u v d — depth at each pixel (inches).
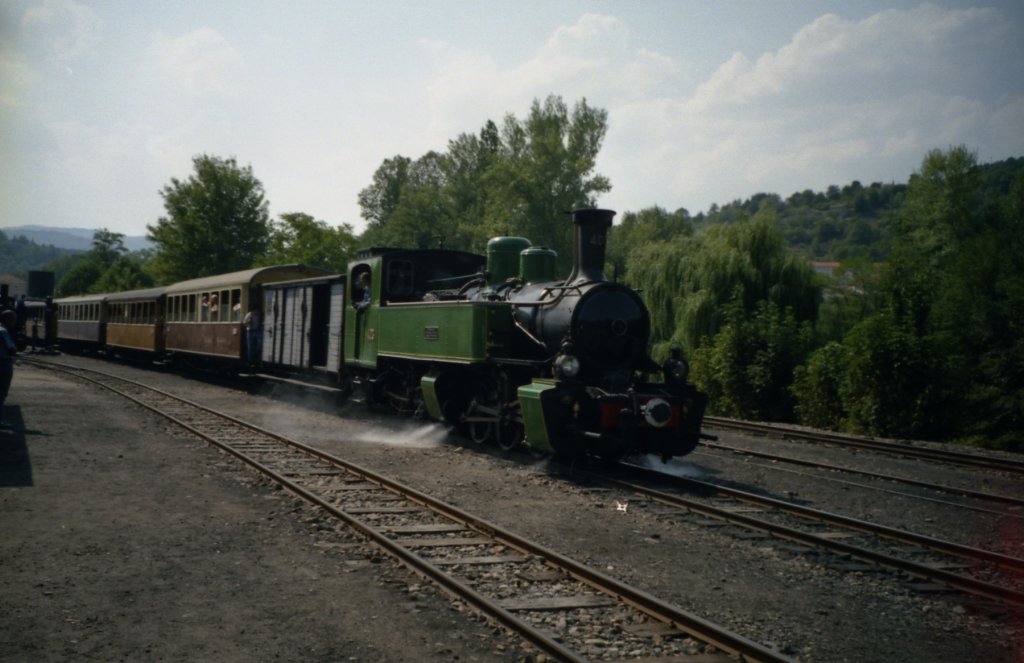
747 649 166.9
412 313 535.8
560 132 1961.1
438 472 384.5
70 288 3880.4
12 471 346.0
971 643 186.2
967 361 723.4
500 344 460.8
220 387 832.9
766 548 264.1
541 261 483.8
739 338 887.7
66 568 217.0
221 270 2076.8
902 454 550.0
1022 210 882.1
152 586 205.3
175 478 348.5
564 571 225.5
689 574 233.1
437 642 173.6
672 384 420.8
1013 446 666.2
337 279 665.0
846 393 735.1
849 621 198.2
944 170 1389.0
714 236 1064.8
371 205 3607.3
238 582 211.0
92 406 596.7
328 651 167.0
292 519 281.6
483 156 2753.4
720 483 393.7
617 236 2324.1
